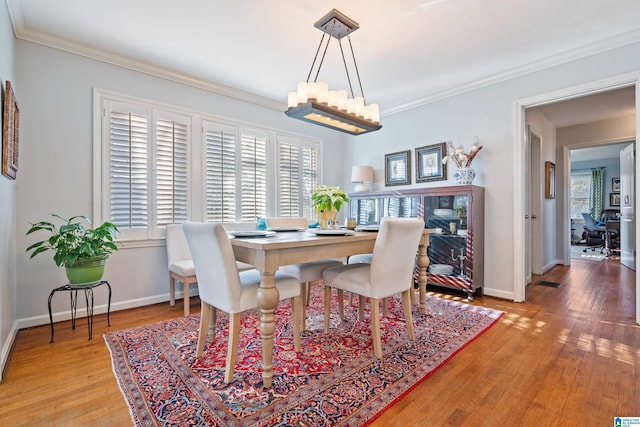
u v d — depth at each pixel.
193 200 3.31
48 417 1.35
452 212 3.40
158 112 3.09
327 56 2.86
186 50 2.75
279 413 1.37
